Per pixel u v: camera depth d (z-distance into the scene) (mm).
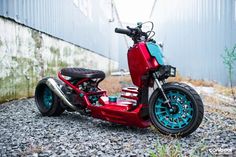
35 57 7301
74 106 4035
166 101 3188
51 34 8688
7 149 2719
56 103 4324
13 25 6012
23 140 3049
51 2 8805
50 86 4258
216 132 3473
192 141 3059
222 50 8133
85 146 2840
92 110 3750
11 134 3305
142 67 3342
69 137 3197
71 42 11414
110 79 12930
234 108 4996
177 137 3197
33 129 3564
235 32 7352
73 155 2551
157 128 3266
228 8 7762
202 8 10016
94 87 4133
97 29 18500
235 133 3416
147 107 3404
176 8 14305
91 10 16406
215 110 4922
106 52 23250
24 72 6602
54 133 3371
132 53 3457
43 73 7891
